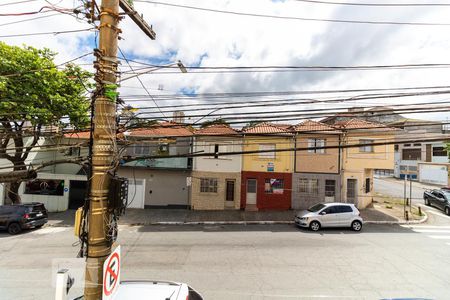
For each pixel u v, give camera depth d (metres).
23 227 15.94
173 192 23.59
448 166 34.94
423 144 40.59
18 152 17.73
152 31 5.74
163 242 14.19
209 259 11.59
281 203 22.81
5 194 21.66
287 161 22.88
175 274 9.98
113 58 4.65
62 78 15.16
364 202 23.00
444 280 9.64
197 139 22.41
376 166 22.91
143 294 5.30
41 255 12.34
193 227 17.75
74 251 12.90
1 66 13.39
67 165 23.92
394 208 22.88
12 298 8.20
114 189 4.52
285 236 15.42
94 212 4.38
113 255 4.35
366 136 22.72
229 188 23.19
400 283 9.37
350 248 13.23
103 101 4.54
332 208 17.16
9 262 11.42
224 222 18.92
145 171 23.52
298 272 10.23
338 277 9.81
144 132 22.61
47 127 16.14
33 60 14.26
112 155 4.61
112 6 4.63
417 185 36.03
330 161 22.91
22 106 13.66
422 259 11.76
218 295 8.39
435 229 17.36
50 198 22.11
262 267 10.70
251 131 22.61
